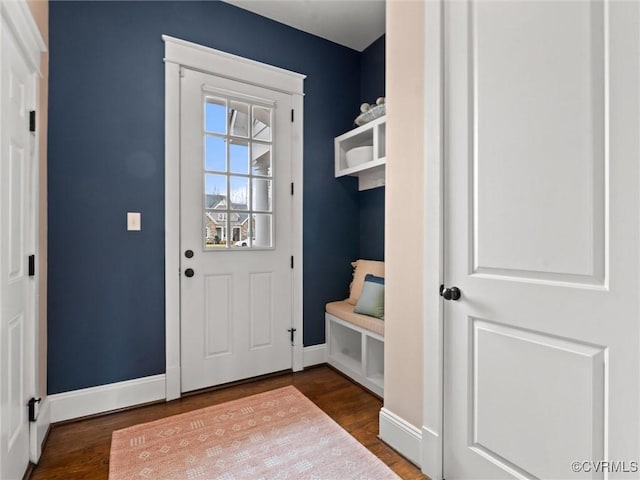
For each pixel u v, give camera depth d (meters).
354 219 3.10
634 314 0.95
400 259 1.67
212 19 2.43
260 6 2.53
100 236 2.06
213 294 2.42
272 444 1.72
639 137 0.94
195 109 2.34
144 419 1.98
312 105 2.87
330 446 1.71
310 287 2.86
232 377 2.49
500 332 1.28
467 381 1.38
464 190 1.38
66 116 1.97
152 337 2.21
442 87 1.46
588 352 1.05
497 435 1.29
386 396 1.76
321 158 2.92
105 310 2.08
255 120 2.59
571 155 1.08
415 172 1.58
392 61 1.72
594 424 1.04
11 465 1.32
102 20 2.07
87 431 1.85
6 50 1.27
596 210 1.03
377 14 2.63
